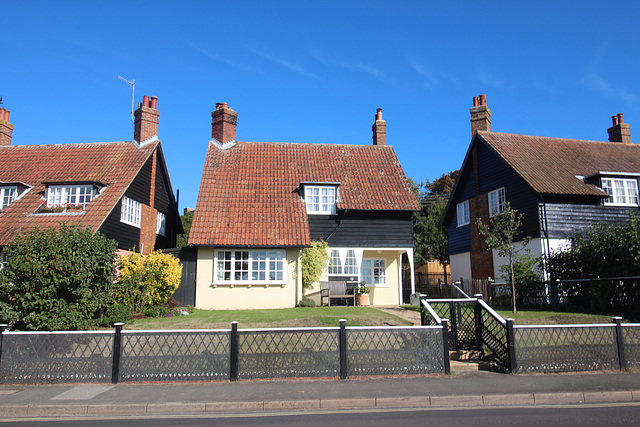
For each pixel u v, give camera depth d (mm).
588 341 9773
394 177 23859
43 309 11359
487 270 24156
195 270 19328
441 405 7719
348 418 6938
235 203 20984
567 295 16500
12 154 24359
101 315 13453
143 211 23469
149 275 16219
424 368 9359
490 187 24188
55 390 8445
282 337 9172
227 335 9094
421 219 40438
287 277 19438
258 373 8984
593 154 24719
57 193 20672
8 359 8984
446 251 38812
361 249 21797
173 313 16484
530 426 6387
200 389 8375
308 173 23406
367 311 15805
